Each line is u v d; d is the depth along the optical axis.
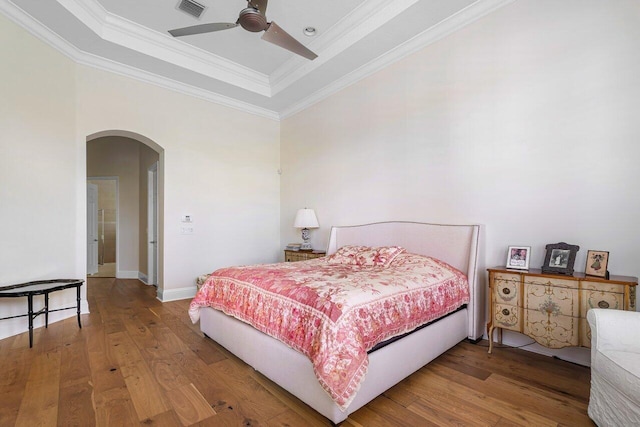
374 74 3.90
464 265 2.90
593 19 2.30
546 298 2.18
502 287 2.40
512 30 2.71
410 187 3.49
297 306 1.88
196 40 3.78
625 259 2.14
